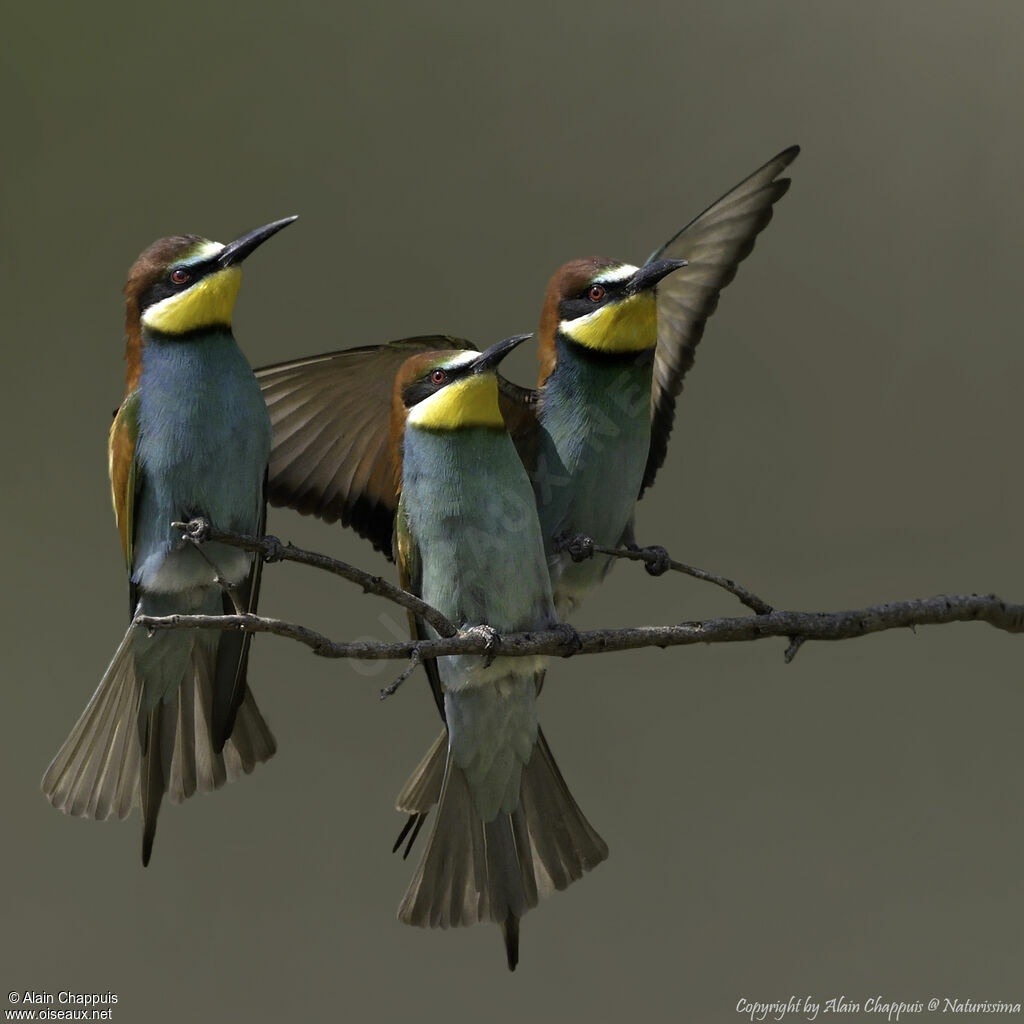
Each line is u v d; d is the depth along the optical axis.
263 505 5.32
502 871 5.36
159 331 5.22
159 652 5.21
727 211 5.96
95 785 5.14
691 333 6.02
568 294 5.68
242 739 5.16
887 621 5.11
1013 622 5.30
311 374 5.48
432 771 5.51
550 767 5.43
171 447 5.21
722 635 5.04
